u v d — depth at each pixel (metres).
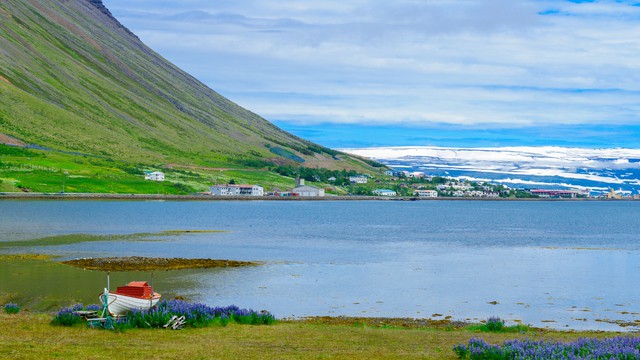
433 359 31.61
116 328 36.94
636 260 97.88
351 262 90.94
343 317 51.03
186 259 85.94
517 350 30.69
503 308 57.16
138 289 40.75
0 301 54.09
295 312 53.78
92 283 65.31
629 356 29.12
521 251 111.56
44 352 30.17
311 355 31.67
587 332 44.75
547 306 58.28
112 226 154.62
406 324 48.31
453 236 145.75
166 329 37.66
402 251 108.69
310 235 141.12
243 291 63.81
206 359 29.91
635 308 57.62
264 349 32.91
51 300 55.22
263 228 161.00
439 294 64.12
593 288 68.75
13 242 109.19
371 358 31.45
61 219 171.62
